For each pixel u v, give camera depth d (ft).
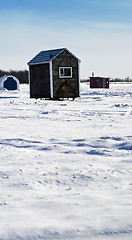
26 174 14.61
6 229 7.98
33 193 11.73
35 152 19.97
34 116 41.55
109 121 35.55
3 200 10.80
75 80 83.25
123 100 71.87
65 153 19.75
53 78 79.71
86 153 19.69
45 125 32.68
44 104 63.82
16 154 19.33
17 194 11.59
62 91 81.20
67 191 11.99
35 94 84.89
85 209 9.50
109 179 13.66
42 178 13.91
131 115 41.60
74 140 23.94
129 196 11.00
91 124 33.17
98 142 22.74
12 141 23.47
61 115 42.50
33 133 27.40
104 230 7.86
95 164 16.65
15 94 116.88
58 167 15.96
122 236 7.56
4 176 14.29
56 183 13.21
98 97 86.94
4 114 44.70
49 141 23.70
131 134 26.25
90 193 11.58
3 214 9.16
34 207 9.84
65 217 8.81
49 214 9.11
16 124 33.63
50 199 10.79
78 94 83.92
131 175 14.28
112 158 18.12
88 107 55.26
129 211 9.19
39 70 82.89
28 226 8.16
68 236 7.60
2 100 79.25
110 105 58.29
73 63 82.53
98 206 9.78
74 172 14.90
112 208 9.52
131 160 17.43
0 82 161.38
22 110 50.83
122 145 21.75
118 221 8.39
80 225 8.18
